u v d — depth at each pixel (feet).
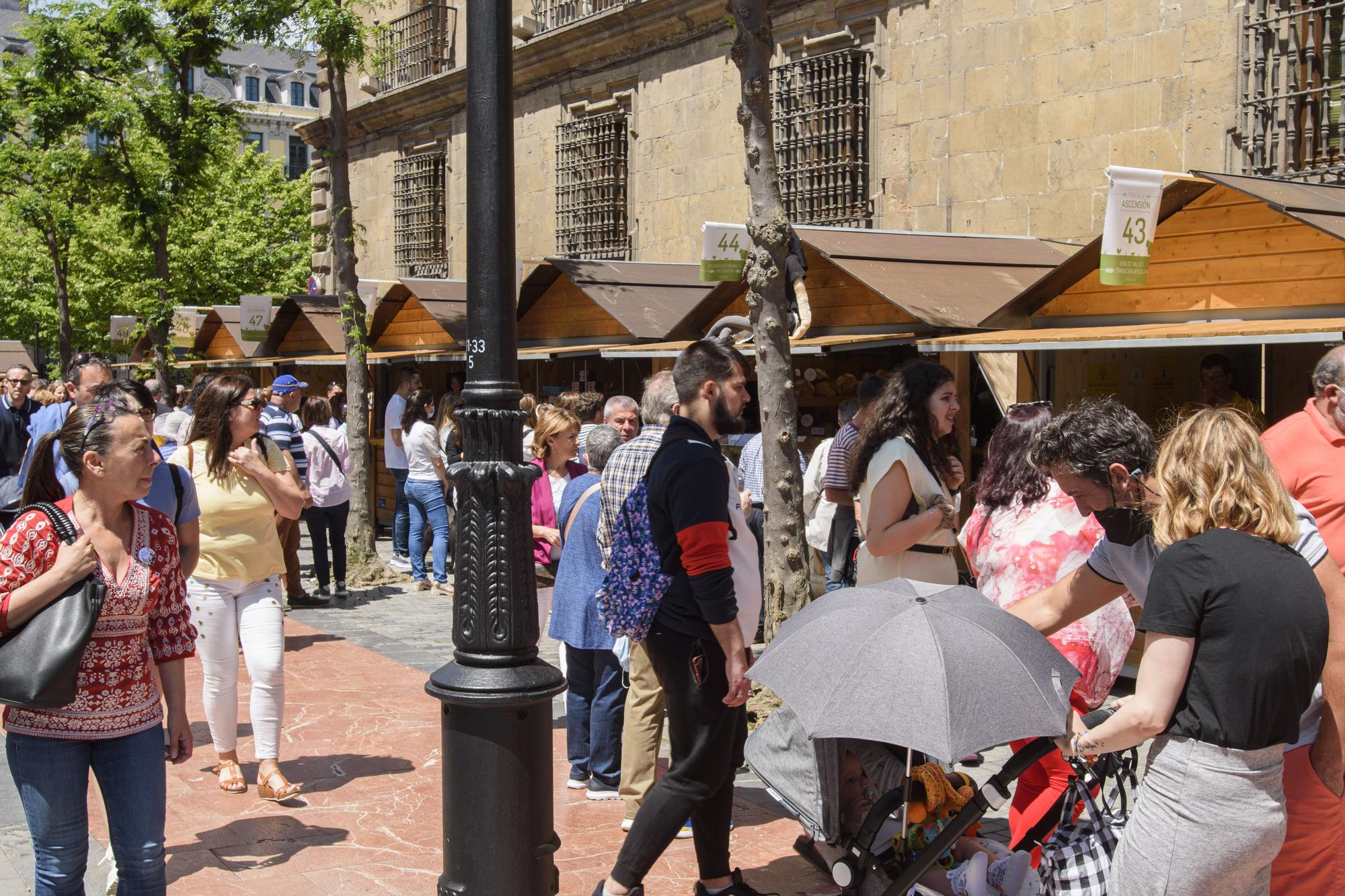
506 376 12.91
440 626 34.35
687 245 52.85
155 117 66.23
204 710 24.52
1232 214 24.80
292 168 252.83
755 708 21.79
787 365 22.67
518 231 63.41
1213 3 33.76
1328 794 11.23
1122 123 36.09
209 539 18.85
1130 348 28.35
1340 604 10.95
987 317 28.02
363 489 41.86
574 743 19.52
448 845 12.90
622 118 56.29
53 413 30.91
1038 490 14.34
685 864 16.43
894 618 11.31
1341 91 30.89
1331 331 21.07
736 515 14.38
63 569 11.46
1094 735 10.52
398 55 71.26
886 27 43.62
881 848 12.84
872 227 44.42
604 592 14.21
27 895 15.40
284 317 60.64
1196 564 10.00
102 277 104.37
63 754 11.91
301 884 15.61
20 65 67.67
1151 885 10.09
